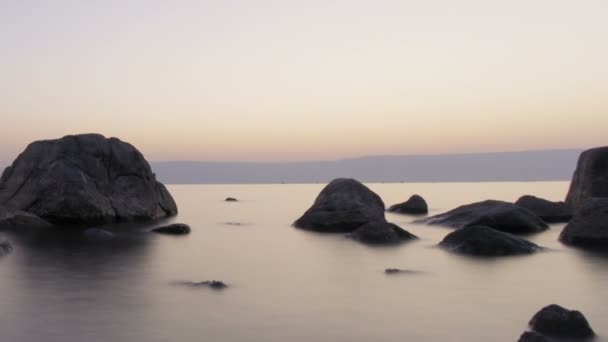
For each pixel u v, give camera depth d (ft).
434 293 40.14
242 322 32.58
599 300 38.27
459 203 149.59
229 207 133.59
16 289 40.42
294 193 226.79
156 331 30.78
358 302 37.35
